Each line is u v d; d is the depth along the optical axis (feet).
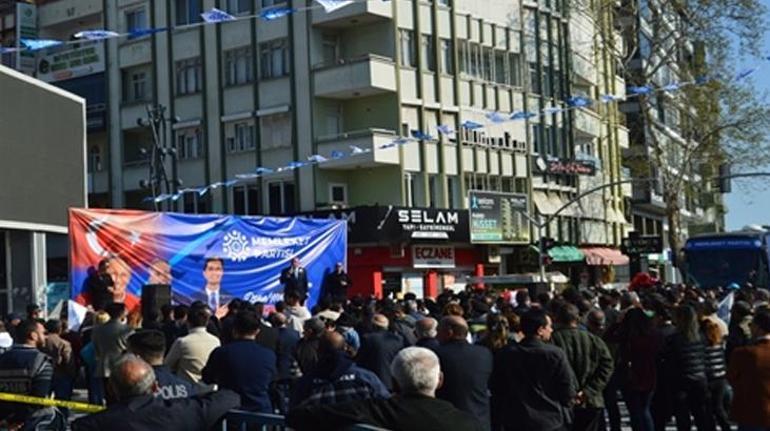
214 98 140.77
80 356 50.60
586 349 33.01
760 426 30.63
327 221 73.10
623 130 188.75
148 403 19.35
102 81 154.40
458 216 134.72
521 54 153.48
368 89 129.18
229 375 28.35
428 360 18.53
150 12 148.15
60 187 84.33
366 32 133.39
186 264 61.41
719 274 107.76
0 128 74.59
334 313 50.70
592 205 172.04
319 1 54.54
